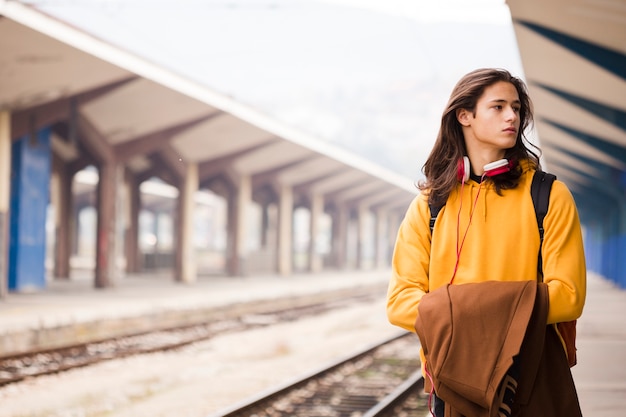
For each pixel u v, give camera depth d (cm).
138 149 2936
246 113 3008
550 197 226
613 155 2547
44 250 2689
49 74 2123
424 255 240
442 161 241
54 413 897
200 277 4119
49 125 2705
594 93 1938
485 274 227
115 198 2902
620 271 3328
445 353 212
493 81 232
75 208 5975
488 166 228
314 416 926
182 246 3509
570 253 222
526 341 212
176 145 3328
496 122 229
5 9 1684
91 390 1048
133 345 1510
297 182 5056
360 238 6494
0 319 1728
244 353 1489
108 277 2869
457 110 238
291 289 3488
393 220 7806
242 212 4156
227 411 847
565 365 223
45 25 1811
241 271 4166
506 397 211
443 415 230
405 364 1411
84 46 1961
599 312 2092
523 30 1634
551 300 213
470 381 208
